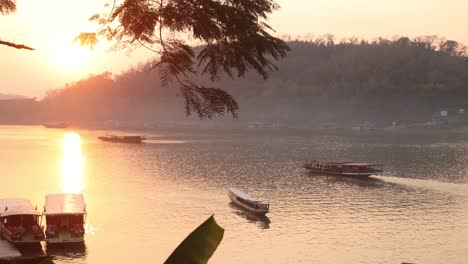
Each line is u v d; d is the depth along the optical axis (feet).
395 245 175.52
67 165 378.12
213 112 33.68
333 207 234.79
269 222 204.54
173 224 199.72
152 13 29.50
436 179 318.04
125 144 572.10
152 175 327.88
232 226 197.98
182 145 558.15
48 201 188.03
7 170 350.02
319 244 175.63
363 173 324.60
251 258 160.45
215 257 160.76
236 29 29.63
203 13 29.32
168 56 32.63
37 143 589.73
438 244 177.17
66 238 166.09
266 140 640.99
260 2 29.68
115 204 235.61
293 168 367.25
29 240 161.79
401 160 417.28
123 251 165.48
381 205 239.30
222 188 281.74
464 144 575.38
